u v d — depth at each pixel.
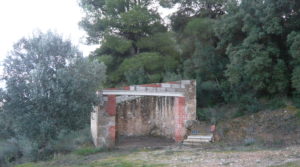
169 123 25.23
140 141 24.03
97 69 19.06
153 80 28.03
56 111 17.17
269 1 21.03
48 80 17.19
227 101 25.39
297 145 16.36
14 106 17.20
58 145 19.66
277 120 20.28
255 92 23.91
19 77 17.61
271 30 20.62
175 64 29.98
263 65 20.83
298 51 19.17
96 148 19.41
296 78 19.97
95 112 20.58
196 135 21.45
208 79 27.20
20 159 19.47
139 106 27.92
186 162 14.16
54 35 18.47
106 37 30.11
